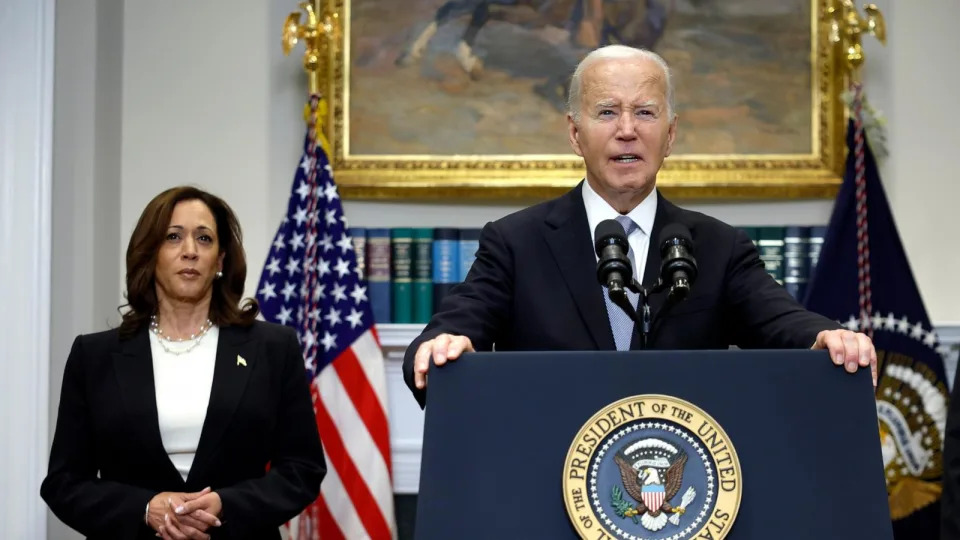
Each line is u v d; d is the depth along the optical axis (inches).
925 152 283.1
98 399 187.8
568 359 104.4
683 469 99.7
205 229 196.9
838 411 102.3
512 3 285.7
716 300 138.2
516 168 280.2
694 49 284.5
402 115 284.0
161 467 183.5
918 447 257.1
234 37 288.5
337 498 256.5
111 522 177.6
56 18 258.8
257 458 191.3
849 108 270.2
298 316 263.6
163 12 288.8
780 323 130.0
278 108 286.7
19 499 243.8
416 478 269.7
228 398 188.5
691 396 102.7
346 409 259.8
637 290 118.9
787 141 282.0
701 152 282.0
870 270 262.4
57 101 256.5
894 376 258.8
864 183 265.4
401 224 285.4
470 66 285.0
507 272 141.9
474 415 103.4
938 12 285.7
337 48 285.0
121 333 193.8
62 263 255.8
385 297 272.7
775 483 100.3
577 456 100.1
